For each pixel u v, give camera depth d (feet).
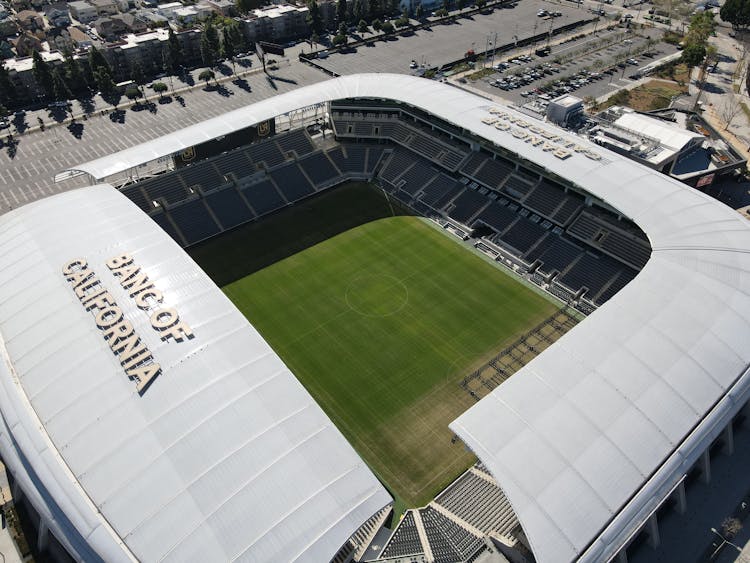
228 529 158.20
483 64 575.38
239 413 182.80
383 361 261.03
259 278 310.45
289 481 167.84
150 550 155.94
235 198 357.41
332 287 303.27
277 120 415.23
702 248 251.60
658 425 187.93
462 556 185.98
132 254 243.40
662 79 538.06
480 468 216.95
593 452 178.19
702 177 355.77
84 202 280.92
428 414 237.45
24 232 262.47
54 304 222.07
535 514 163.73
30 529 193.88
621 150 370.12
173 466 170.60
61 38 579.89
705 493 207.41
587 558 160.25
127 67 547.49
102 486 168.76
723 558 188.24
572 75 548.31
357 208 363.15
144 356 198.39
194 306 219.61
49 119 474.90
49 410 189.26
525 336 273.54
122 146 437.99
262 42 563.89
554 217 321.93
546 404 189.16
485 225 339.36
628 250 294.87
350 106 399.44
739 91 512.22
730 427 216.95
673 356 206.18
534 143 324.39
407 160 387.75
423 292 299.79
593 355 205.57
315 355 264.52
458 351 265.54
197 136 343.46
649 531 189.78
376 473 216.74
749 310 224.53
